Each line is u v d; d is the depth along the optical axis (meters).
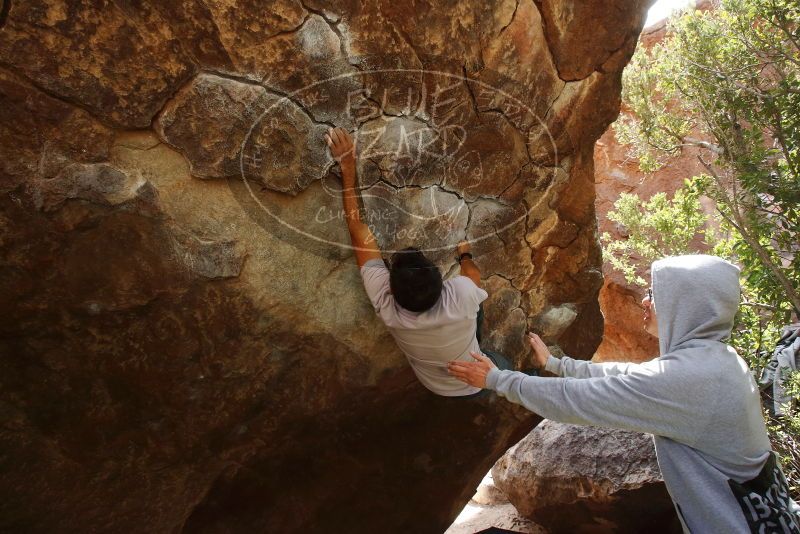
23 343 1.67
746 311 4.27
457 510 3.21
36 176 1.51
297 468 2.50
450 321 2.04
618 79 2.56
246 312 1.94
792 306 4.16
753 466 1.78
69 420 1.81
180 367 1.89
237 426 2.12
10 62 1.40
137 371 1.84
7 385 1.70
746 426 1.77
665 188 7.17
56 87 1.47
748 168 4.17
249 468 2.35
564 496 3.96
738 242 4.19
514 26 2.13
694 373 1.76
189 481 2.12
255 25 1.66
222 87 1.67
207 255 1.80
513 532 4.34
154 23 1.53
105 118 1.55
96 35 1.47
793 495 3.37
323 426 2.40
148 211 1.67
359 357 2.27
